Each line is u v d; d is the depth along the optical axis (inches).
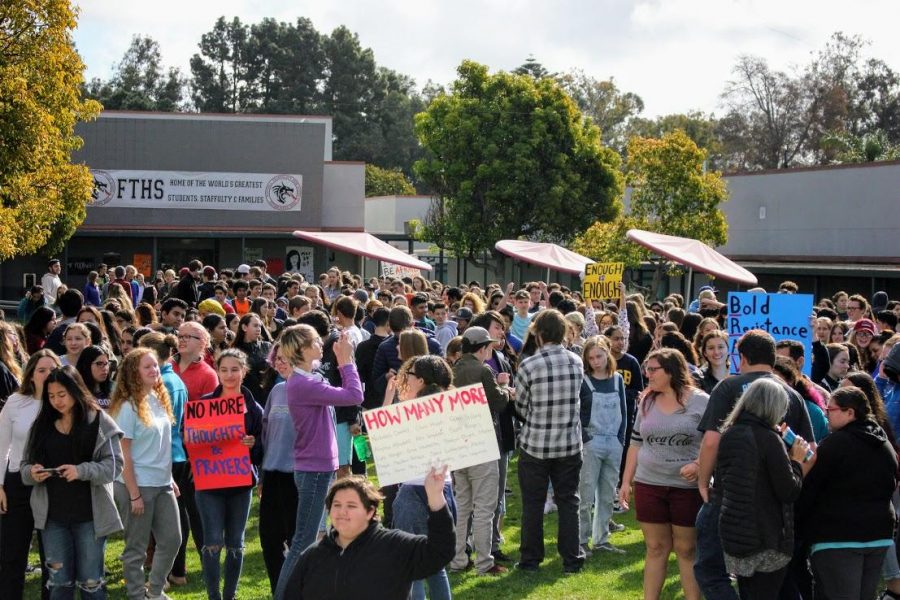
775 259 1498.5
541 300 623.8
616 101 3398.1
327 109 3513.8
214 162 1501.0
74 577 261.6
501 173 1612.9
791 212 1492.4
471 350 329.7
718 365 341.1
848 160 2265.0
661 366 277.7
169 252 1525.6
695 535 276.5
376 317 385.1
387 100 3599.9
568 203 1632.6
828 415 256.2
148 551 336.2
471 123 1631.4
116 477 260.7
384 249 874.8
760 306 400.8
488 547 327.3
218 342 382.9
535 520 329.7
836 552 246.4
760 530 231.3
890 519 248.8
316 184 1525.6
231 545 292.4
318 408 275.3
